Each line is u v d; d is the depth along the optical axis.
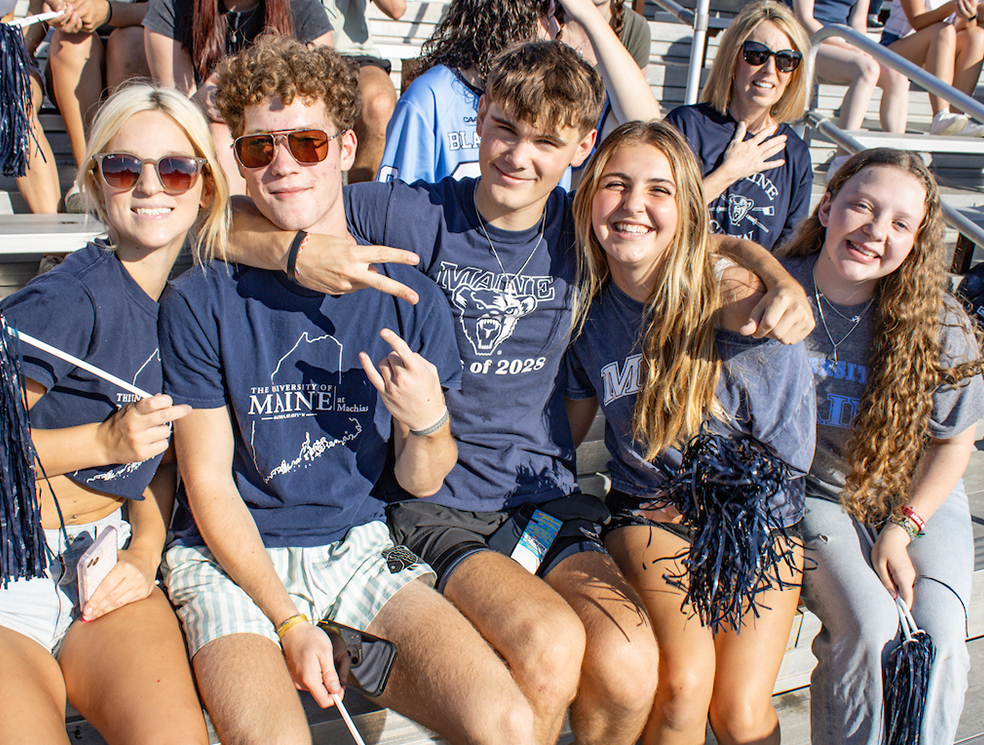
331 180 1.90
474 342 2.18
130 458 1.74
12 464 1.50
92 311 1.78
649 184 1.96
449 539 2.13
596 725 1.96
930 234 2.16
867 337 2.30
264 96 1.79
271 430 1.96
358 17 3.63
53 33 3.09
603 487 2.89
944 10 5.03
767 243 3.11
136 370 1.89
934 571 2.21
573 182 3.29
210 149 1.84
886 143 3.87
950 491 2.31
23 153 1.79
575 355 2.34
